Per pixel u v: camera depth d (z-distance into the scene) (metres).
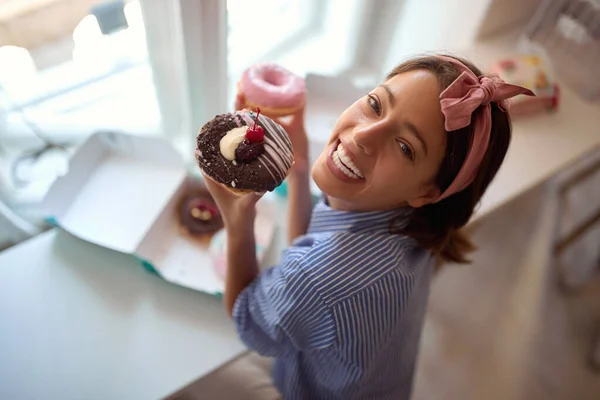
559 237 1.78
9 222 1.03
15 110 1.05
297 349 0.84
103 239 0.97
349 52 1.44
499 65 1.26
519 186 1.08
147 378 0.84
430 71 0.63
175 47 0.99
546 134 1.19
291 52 1.41
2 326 0.87
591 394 1.49
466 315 1.60
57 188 0.96
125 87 1.18
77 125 1.15
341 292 0.68
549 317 1.61
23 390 0.81
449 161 0.65
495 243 1.76
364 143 0.63
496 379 1.49
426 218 0.77
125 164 1.08
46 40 0.98
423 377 1.47
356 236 0.73
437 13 1.31
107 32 1.03
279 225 1.06
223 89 1.01
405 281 0.72
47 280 0.92
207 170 0.60
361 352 0.75
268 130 0.62
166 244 1.00
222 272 0.95
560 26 1.32
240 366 1.08
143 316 0.91
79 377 0.83
